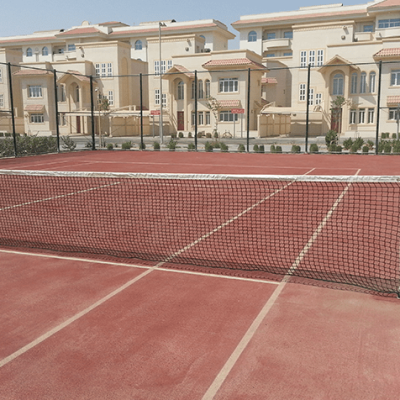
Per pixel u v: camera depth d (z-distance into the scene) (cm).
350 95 4384
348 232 810
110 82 5388
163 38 5312
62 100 5422
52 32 6944
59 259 694
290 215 947
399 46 4138
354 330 454
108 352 420
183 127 5125
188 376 379
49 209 1051
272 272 618
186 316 490
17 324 480
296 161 2219
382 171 1750
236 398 350
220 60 4631
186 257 688
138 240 785
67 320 487
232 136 4678
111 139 4631
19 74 5325
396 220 897
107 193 1245
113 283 591
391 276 593
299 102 4875
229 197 1159
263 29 5912
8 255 719
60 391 363
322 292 548
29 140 2748
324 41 4816
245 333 450
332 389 358
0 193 1264
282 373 381
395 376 375
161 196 1191
